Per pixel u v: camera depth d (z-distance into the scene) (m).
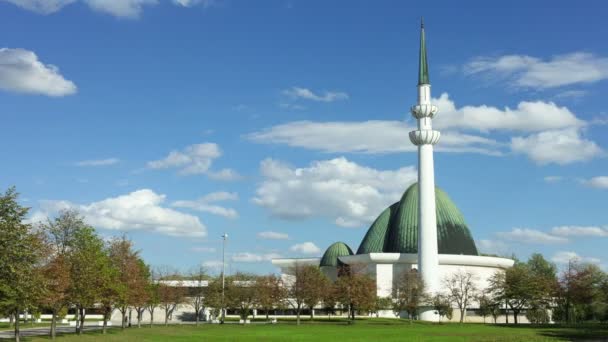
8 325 96.75
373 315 137.50
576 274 117.31
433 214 130.88
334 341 62.59
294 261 160.62
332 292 119.25
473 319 137.50
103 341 61.12
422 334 76.25
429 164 131.75
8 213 49.66
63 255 65.06
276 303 124.94
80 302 66.31
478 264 143.62
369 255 143.38
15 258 49.62
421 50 136.00
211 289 127.31
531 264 172.12
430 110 131.88
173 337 68.56
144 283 91.44
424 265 129.50
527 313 128.38
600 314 133.00
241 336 71.06
